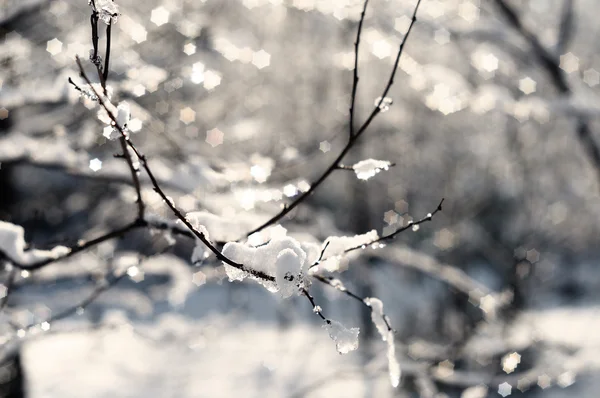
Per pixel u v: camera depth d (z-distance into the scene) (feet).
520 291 25.13
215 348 30.76
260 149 15.99
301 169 17.79
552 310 38.34
